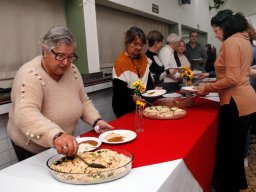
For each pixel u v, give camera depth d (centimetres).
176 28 608
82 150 125
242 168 206
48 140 108
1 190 94
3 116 199
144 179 98
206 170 159
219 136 199
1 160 200
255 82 288
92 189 92
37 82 126
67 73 146
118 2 354
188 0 605
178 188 111
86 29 302
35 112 118
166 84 304
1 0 238
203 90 209
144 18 493
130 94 221
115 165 103
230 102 188
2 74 241
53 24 295
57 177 99
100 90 310
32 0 269
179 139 141
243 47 181
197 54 484
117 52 409
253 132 299
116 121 182
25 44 263
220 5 928
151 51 304
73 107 144
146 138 145
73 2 302
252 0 921
